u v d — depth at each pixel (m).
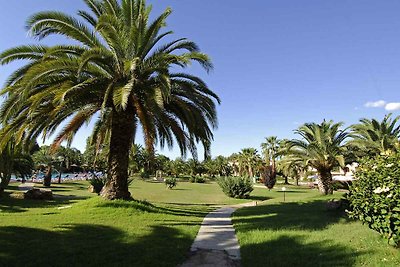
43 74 11.51
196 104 14.39
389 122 27.12
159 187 46.81
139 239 8.90
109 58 13.15
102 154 23.47
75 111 14.68
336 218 12.26
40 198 23.56
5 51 12.53
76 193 31.77
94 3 14.80
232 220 14.12
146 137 13.20
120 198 14.97
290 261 6.95
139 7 14.84
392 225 6.46
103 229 10.08
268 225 11.75
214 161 114.00
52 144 13.73
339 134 27.88
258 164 85.19
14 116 12.86
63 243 8.09
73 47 13.11
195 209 19.16
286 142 29.42
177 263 7.04
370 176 7.35
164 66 13.27
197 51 13.91
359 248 7.47
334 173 49.25
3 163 21.95
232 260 7.40
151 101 12.93
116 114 15.05
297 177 67.56
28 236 8.69
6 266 6.21
